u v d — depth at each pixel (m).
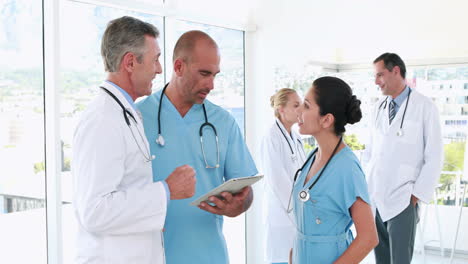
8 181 2.33
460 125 4.09
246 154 1.96
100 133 1.39
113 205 1.36
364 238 1.56
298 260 1.72
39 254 2.49
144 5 2.96
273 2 3.79
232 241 3.83
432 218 4.33
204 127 1.82
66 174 2.54
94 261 1.44
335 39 3.89
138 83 1.54
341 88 1.63
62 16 2.51
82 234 1.49
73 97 2.58
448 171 4.20
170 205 1.74
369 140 3.36
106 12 2.77
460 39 3.73
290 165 3.09
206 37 1.72
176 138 1.78
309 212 1.67
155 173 1.75
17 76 2.34
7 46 2.30
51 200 2.47
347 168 1.61
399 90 3.13
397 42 3.90
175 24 3.26
